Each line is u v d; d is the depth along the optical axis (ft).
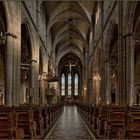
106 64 95.09
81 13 137.90
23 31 87.15
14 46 60.59
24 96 131.54
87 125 55.88
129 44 62.39
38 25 101.91
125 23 63.16
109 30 86.84
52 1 126.41
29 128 32.01
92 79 143.23
